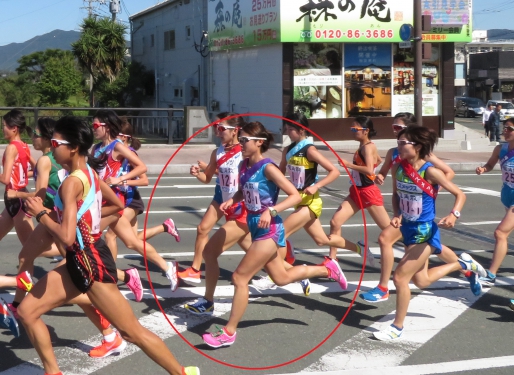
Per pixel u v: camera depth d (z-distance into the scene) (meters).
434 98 27.05
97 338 5.75
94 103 43.62
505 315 6.55
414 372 5.12
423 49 19.55
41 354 4.48
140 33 46.62
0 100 53.00
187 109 23.53
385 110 26.33
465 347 5.68
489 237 10.34
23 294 5.89
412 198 5.69
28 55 62.12
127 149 6.70
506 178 7.54
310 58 25.55
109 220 6.53
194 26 36.34
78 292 4.41
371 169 7.47
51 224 4.16
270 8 25.48
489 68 67.88
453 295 7.18
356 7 25.08
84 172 4.33
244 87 29.42
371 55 25.97
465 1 25.97
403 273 5.78
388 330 5.84
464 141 25.52
